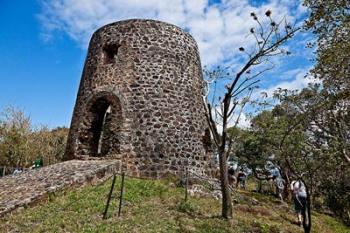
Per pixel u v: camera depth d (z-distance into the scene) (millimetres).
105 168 13445
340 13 10062
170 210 10336
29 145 31609
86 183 12156
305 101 14602
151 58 16922
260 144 23203
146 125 15688
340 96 11805
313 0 10195
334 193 21016
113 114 16062
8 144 30094
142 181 13711
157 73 16688
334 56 10484
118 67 16875
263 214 12570
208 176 16516
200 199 12586
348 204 19875
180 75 17250
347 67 10898
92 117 16922
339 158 15766
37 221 8492
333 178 21312
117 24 17906
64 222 8359
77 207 9641
